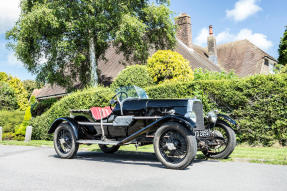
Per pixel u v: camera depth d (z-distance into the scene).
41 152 7.63
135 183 3.83
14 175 4.50
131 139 5.48
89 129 6.66
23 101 34.78
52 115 11.23
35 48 15.63
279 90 7.61
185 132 4.65
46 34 15.73
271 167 4.91
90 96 10.28
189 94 8.86
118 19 15.18
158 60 12.30
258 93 7.90
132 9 16.78
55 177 4.29
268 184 3.68
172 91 9.10
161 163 5.08
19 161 6.00
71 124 6.36
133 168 4.96
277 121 7.54
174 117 4.78
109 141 5.95
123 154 7.09
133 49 18.28
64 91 22.19
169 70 12.09
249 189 3.45
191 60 21.20
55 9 14.06
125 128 6.05
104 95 9.95
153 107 5.62
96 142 5.95
